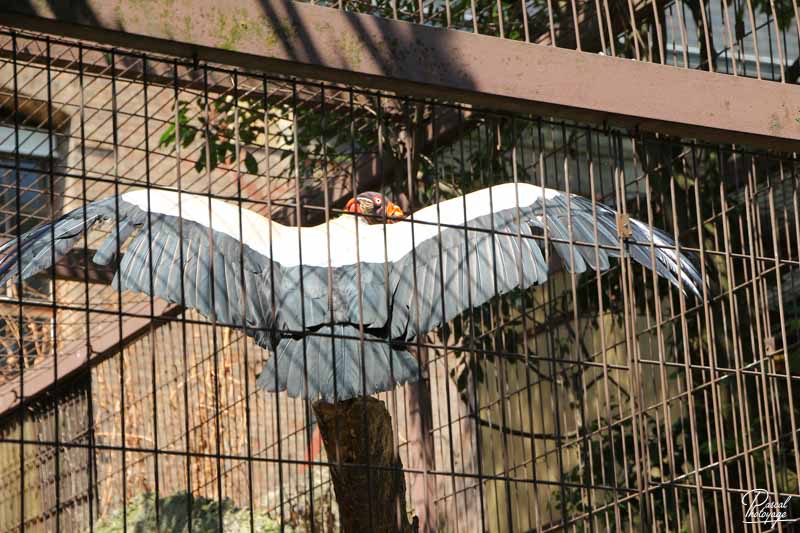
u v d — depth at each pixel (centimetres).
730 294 442
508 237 474
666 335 753
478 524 795
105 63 580
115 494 759
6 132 811
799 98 442
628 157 819
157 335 805
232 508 660
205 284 452
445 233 478
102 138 846
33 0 334
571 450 786
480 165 622
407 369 454
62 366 750
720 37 880
